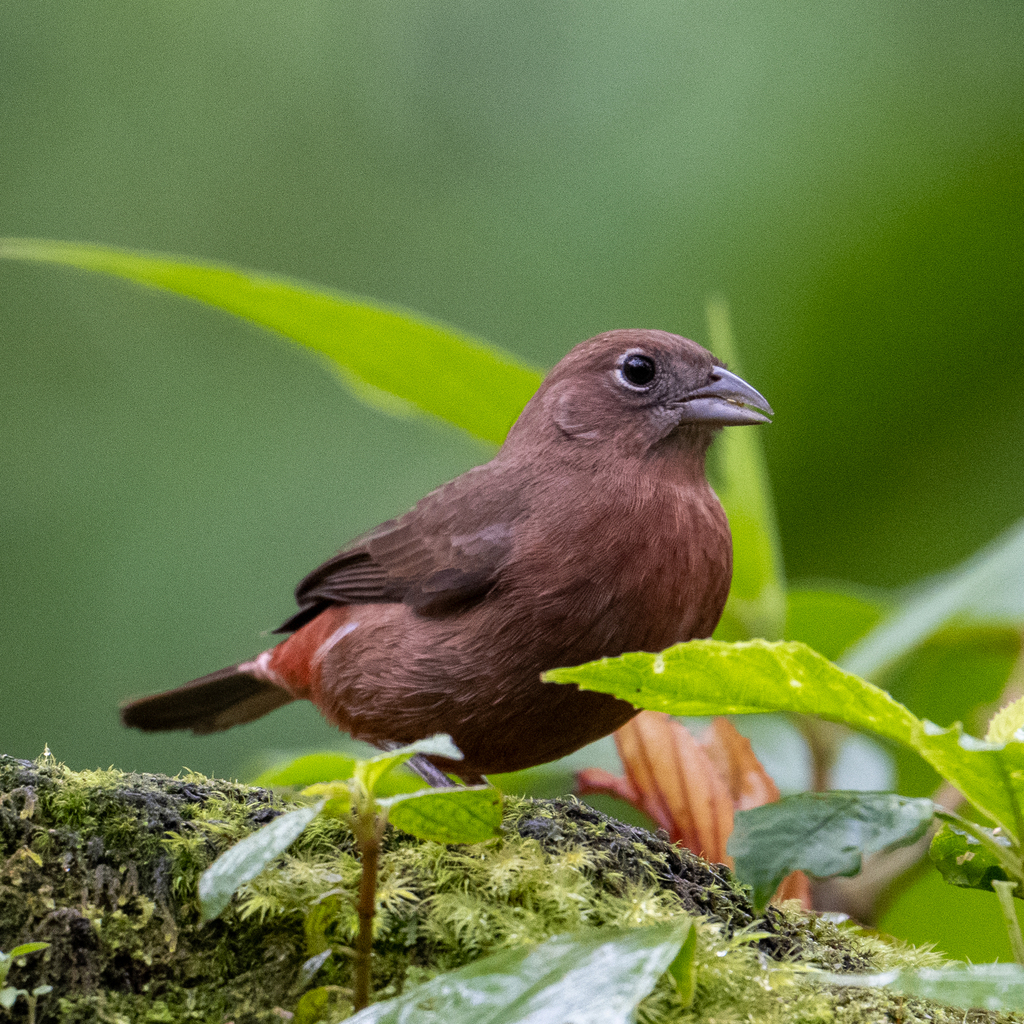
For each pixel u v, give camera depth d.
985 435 12.61
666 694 3.69
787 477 12.80
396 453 13.70
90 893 4.16
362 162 14.90
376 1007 3.25
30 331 14.30
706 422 6.97
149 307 14.46
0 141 15.04
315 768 5.98
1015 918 3.87
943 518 12.47
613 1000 3.02
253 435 13.86
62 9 15.52
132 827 4.29
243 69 15.47
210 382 14.18
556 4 14.71
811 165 13.28
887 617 6.71
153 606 12.90
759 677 3.58
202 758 12.12
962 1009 4.18
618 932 3.31
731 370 7.17
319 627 7.68
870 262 13.02
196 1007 4.02
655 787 5.59
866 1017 4.12
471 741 6.81
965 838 3.95
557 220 13.92
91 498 13.41
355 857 4.47
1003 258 12.80
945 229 12.84
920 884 6.85
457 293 14.03
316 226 14.71
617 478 6.78
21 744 12.28
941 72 13.30
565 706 6.46
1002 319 12.77
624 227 13.60
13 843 4.22
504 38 14.80
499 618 6.56
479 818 3.58
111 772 4.61
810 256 13.02
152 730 9.24
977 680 7.61
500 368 6.95
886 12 13.63
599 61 14.41
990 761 3.32
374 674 6.98
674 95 13.99
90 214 14.85
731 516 6.98
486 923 4.07
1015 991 3.15
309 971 3.88
